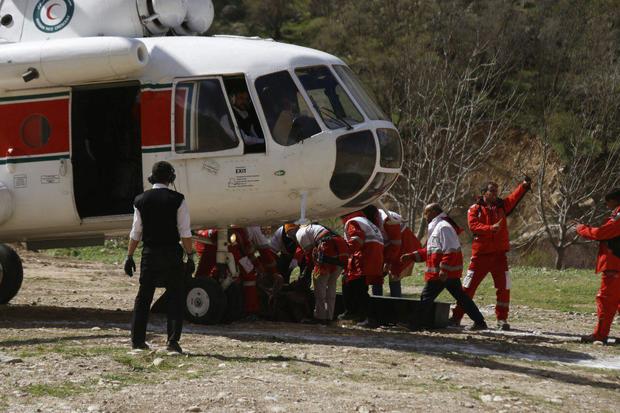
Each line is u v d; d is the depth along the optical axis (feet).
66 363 46.80
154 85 63.93
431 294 67.00
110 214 67.87
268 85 63.00
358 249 68.03
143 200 50.62
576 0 276.00
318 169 62.08
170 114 63.46
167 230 50.42
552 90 249.75
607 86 238.68
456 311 71.20
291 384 43.21
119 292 95.14
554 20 267.80
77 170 67.51
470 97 236.84
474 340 62.80
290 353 52.70
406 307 68.90
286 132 62.23
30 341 54.90
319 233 67.87
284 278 72.79
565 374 50.80
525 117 243.19
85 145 67.97
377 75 259.39
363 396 41.57
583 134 230.48
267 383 43.16
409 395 42.34
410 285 106.93
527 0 287.89
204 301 64.03
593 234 63.46
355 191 63.98
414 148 216.95
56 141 65.77
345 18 296.71
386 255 74.84
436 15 266.77
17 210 66.64
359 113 64.49
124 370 45.34
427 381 46.19
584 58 257.14
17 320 67.72
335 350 54.65
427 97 213.66
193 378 43.86
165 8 67.72
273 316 69.05
